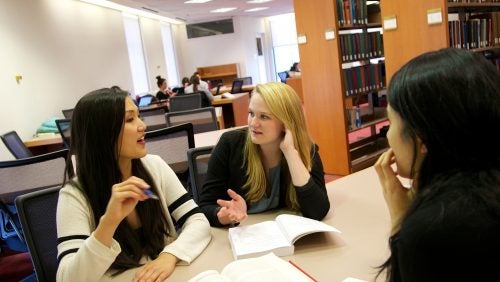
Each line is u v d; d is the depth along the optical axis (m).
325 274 1.12
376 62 5.43
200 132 4.04
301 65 4.69
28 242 1.47
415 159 0.72
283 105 1.54
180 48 14.09
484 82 0.65
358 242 1.28
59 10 6.55
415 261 0.64
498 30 4.41
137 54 10.16
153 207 1.49
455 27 3.83
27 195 1.49
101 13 8.15
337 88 4.42
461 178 0.66
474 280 0.60
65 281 1.19
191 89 8.08
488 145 0.65
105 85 8.05
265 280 1.04
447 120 0.65
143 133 1.45
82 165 1.39
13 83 5.16
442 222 0.61
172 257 1.31
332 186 1.82
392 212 0.96
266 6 12.20
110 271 1.31
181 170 2.39
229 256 1.32
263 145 1.64
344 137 4.49
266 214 1.66
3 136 3.97
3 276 3.00
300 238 1.35
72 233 1.32
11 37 5.23
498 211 0.60
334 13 4.25
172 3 9.17
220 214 1.53
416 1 3.64
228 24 13.84
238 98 7.53
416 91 0.68
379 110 5.11
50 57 6.17
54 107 6.16
